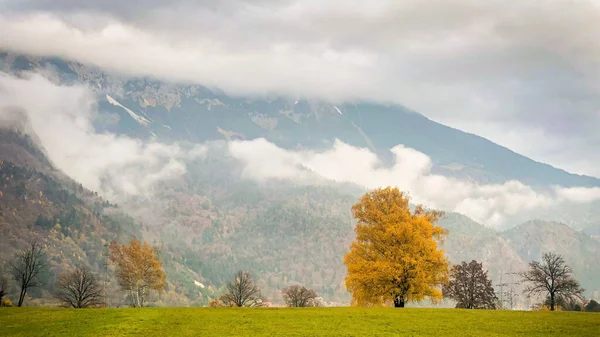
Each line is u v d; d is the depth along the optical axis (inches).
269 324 1897.1
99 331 1759.4
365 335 1694.1
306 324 1899.6
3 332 1797.5
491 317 2089.1
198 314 2146.9
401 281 2583.7
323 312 2236.7
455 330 1781.5
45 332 1769.2
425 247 2591.0
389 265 2541.8
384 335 1696.6
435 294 2628.0
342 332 1742.1
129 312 2202.3
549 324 1898.4
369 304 2716.5
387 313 2204.7
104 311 2257.6
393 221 2699.3
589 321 1973.4
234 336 1672.0
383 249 2682.1
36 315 2143.2
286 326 1856.5
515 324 1902.1
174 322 1934.1
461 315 2146.9
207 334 1707.7
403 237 2620.6
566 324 1897.1
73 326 1862.7
